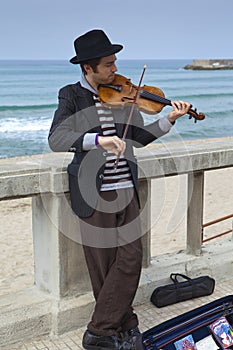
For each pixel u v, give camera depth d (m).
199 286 3.79
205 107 41.91
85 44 2.88
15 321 3.23
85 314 3.42
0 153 20.67
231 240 4.53
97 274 3.17
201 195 4.03
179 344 2.63
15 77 72.25
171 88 58.62
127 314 3.21
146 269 3.88
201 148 3.81
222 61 118.38
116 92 3.01
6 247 7.39
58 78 71.06
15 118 32.25
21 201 10.49
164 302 3.69
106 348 3.12
